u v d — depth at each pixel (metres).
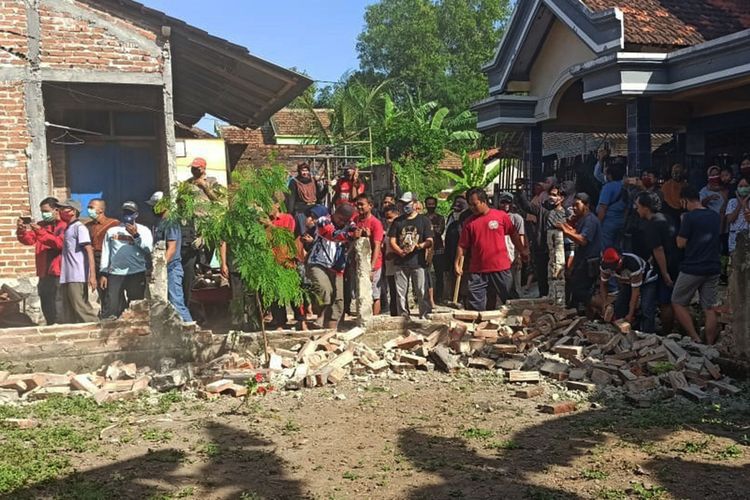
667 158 17.72
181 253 10.09
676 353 8.16
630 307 9.06
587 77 14.20
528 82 17.36
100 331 8.66
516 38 16.80
